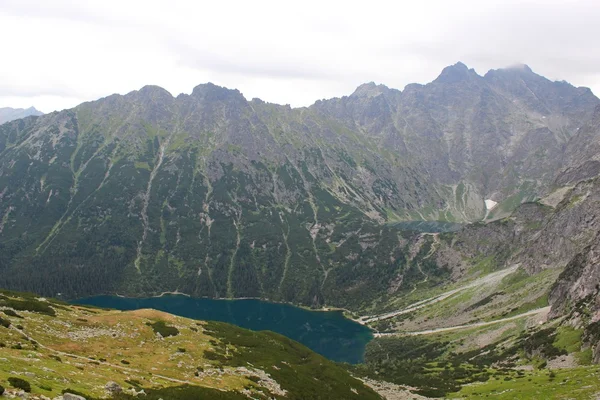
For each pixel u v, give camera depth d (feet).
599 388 339.16
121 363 276.82
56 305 395.34
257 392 291.17
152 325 378.12
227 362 342.64
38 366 200.54
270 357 399.85
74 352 275.18
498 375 504.43
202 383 274.98
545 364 495.82
